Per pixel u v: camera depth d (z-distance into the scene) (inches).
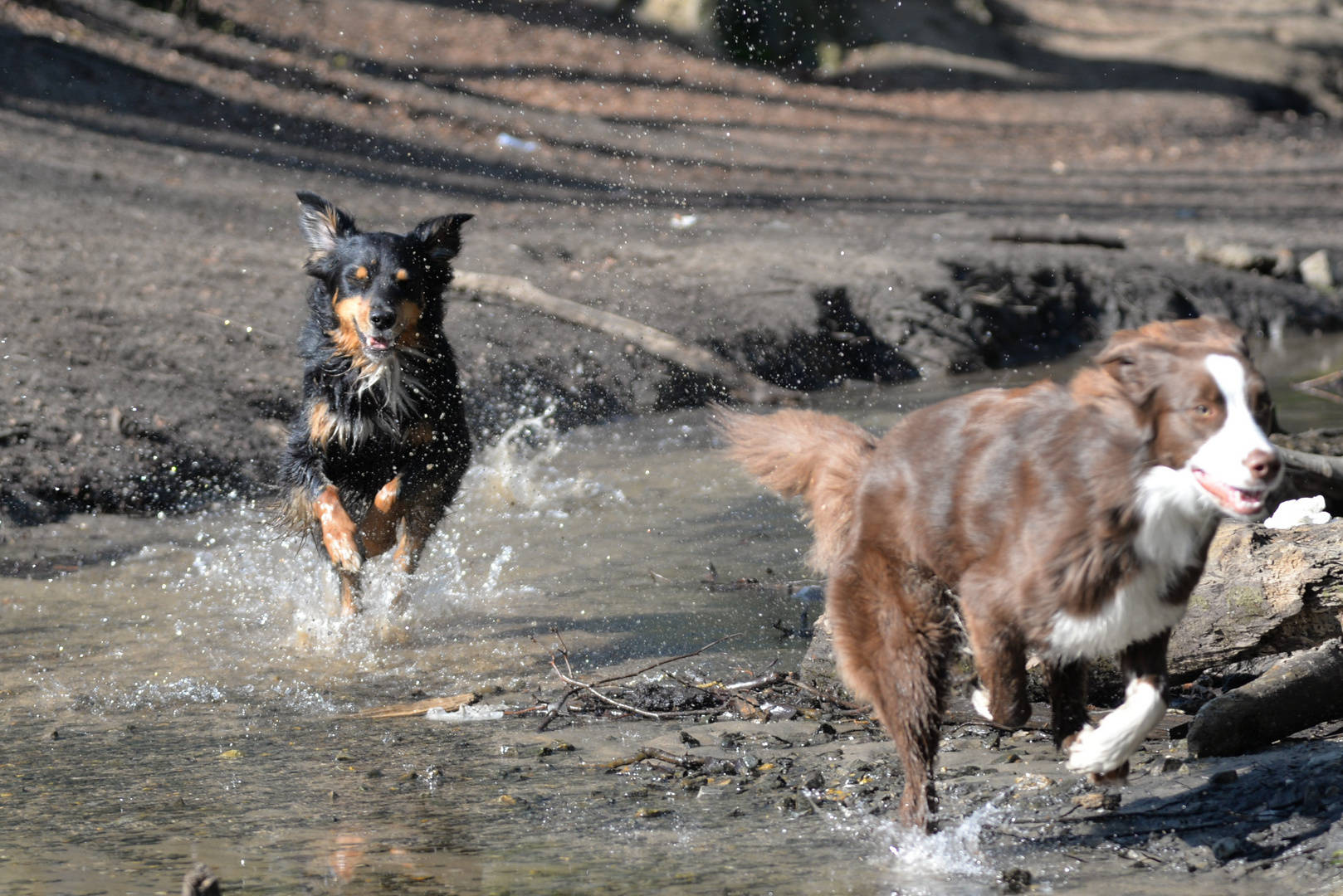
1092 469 215.5
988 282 933.8
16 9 1224.8
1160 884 222.1
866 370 820.6
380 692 351.6
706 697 333.1
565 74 1638.8
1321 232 1226.6
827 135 1601.9
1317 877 216.1
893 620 241.9
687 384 727.1
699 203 1181.1
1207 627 302.5
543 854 244.1
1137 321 947.3
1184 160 1665.8
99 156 995.9
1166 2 2571.4
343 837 253.9
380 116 1310.3
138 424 547.8
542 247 922.7
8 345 594.6
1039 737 297.4
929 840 242.1
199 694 348.2
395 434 414.3
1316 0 2625.5
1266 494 204.1
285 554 473.7
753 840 248.5
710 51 1824.6
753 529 510.6
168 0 1397.6
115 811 269.3
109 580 441.7
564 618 411.5
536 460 611.5
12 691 347.9
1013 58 2090.3
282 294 737.0
